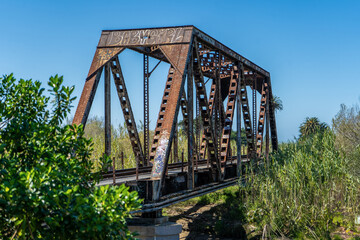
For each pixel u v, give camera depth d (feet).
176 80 43.09
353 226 44.21
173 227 38.55
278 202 46.37
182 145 79.10
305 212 45.88
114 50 48.03
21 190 14.58
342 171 48.08
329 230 43.91
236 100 60.54
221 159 58.44
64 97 21.45
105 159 22.20
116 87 52.54
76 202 15.57
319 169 49.42
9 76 20.66
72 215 15.24
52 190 15.40
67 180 17.31
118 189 16.93
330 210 45.47
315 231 43.34
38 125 20.35
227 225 51.44
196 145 67.56
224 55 58.23
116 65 51.11
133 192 17.02
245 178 55.93
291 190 46.26
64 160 18.19
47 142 19.53
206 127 50.57
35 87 21.15
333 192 46.47
